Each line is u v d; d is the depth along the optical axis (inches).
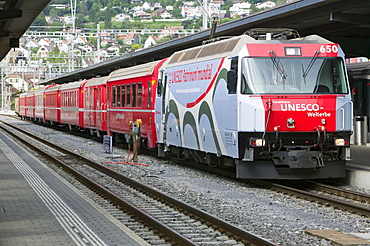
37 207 493.4
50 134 1775.3
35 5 1028.5
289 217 468.4
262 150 608.7
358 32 1042.7
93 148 1244.5
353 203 546.3
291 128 613.0
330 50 631.8
